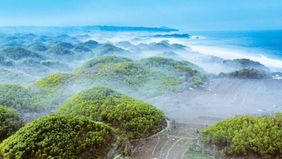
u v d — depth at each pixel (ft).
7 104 91.20
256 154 51.70
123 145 58.90
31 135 54.49
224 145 55.47
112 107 74.13
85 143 52.90
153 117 71.36
